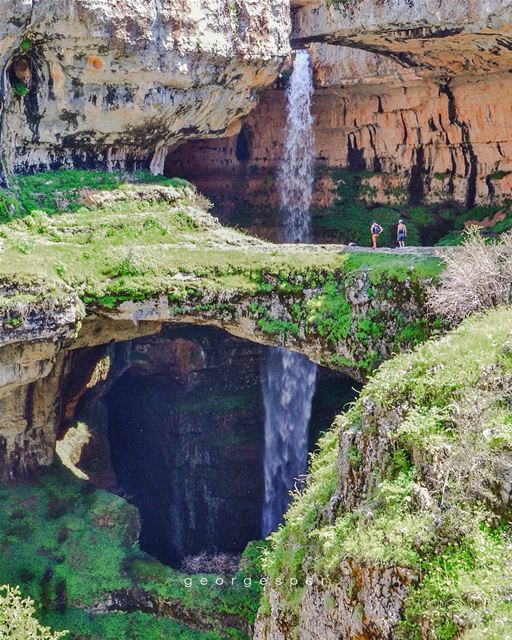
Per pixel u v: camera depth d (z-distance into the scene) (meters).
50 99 26.88
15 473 29.69
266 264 25.02
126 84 27.31
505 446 12.57
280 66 30.83
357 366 23.69
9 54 24.98
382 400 14.59
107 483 33.25
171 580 26.73
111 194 27.67
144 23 26.14
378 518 13.00
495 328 15.34
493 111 32.47
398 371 15.09
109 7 25.39
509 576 11.40
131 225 26.81
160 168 31.28
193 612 26.03
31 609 16.38
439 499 12.50
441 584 11.64
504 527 12.12
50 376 29.19
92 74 26.59
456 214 34.91
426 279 22.59
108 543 27.98
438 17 26.47
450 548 12.01
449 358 14.62
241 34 28.62
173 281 24.77
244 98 30.92
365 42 29.86
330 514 14.98
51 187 27.31
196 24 27.34
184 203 28.80
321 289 24.44
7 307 22.14
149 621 26.36
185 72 27.72
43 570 26.62
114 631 25.98
